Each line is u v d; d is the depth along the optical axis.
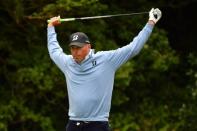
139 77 35.16
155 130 35.03
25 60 32.78
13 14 31.66
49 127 32.72
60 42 33.31
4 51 33.69
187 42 39.97
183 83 38.25
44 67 32.19
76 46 18.66
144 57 34.62
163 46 35.12
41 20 30.89
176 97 37.09
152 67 34.66
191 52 38.41
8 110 32.16
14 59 32.69
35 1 31.12
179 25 40.50
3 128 31.58
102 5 31.70
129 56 19.12
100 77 18.92
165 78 37.75
